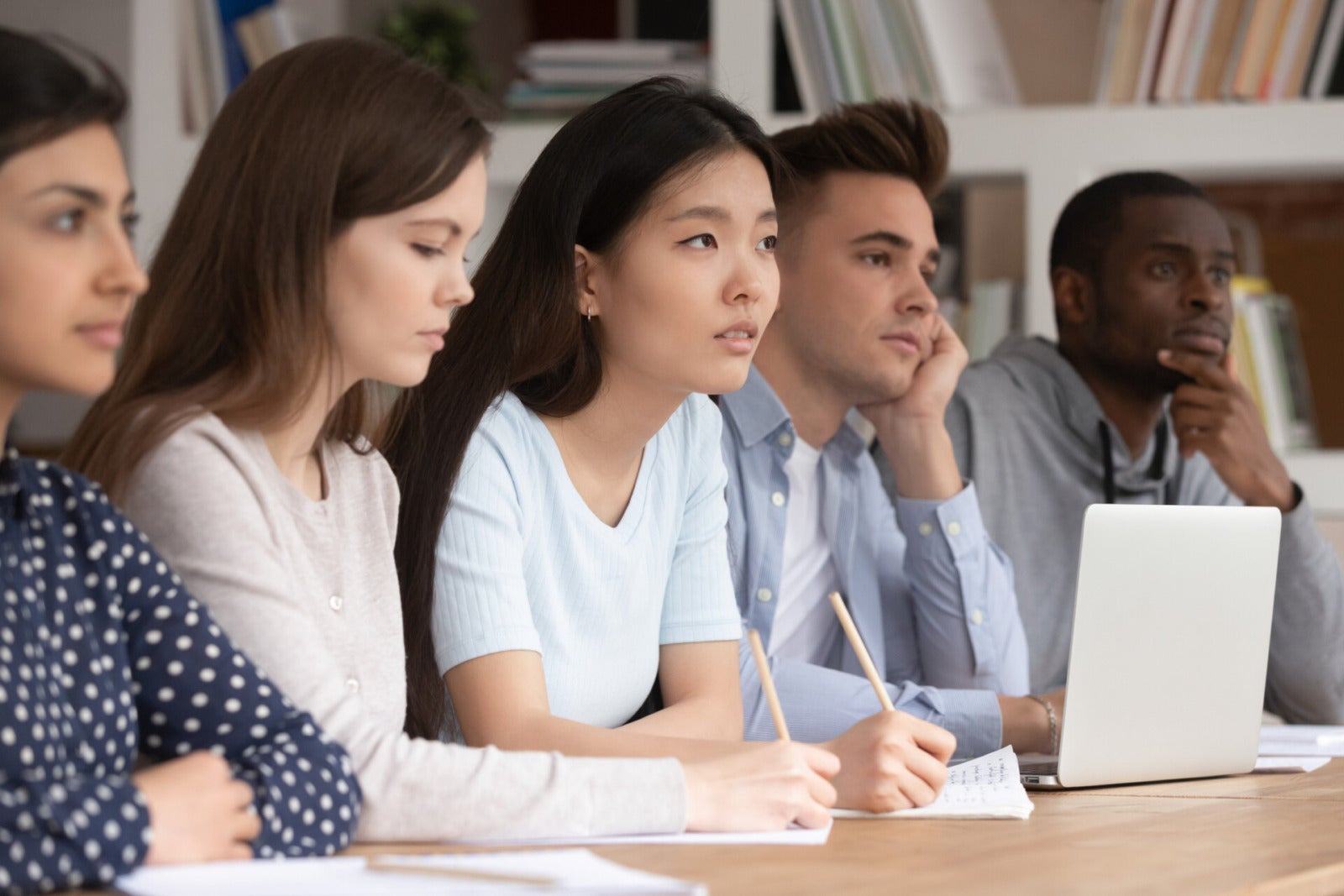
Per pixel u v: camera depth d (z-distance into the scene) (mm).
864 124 2344
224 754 1175
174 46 3350
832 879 1084
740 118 1699
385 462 1507
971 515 2330
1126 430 2773
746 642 2080
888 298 2303
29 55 1030
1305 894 1173
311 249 1265
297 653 1244
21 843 969
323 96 1278
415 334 1305
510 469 1653
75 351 1052
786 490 2250
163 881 987
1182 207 2713
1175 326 2701
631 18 4625
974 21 3240
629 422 1718
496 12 4570
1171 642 1742
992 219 3346
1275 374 3137
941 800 1507
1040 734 1995
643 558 1762
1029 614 2643
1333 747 2148
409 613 1595
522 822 1235
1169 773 1766
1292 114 3041
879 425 2363
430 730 1597
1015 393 2713
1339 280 3197
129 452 1248
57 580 1118
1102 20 3182
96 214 1055
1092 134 3102
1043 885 1083
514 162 3260
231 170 1294
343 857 1143
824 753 1383
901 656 2391
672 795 1285
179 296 1304
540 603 1684
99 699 1122
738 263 1652
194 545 1234
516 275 1699
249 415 1290
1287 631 2604
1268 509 1835
